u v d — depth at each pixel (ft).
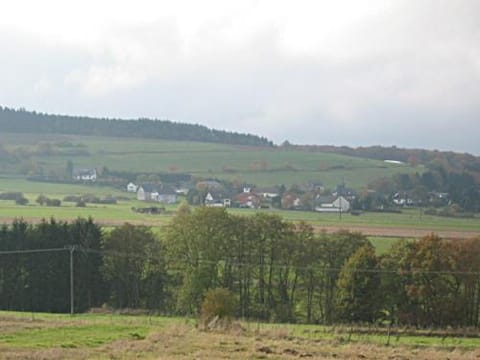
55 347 108.17
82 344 113.29
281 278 267.39
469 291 245.86
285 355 107.96
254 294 267.59
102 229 303.27
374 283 250.16
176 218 274.77
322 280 264.11
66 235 294.66
